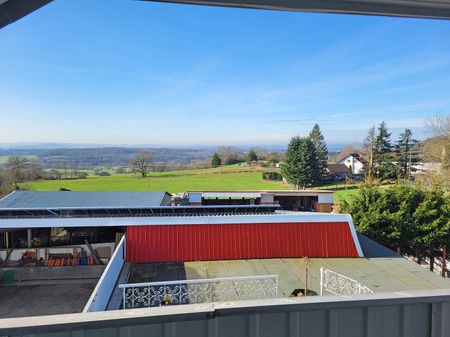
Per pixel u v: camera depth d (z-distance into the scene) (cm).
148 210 1001
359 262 791
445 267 1203
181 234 820
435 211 1208
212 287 636
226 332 128
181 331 126
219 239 822
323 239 844
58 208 957
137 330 124
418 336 139
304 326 132
